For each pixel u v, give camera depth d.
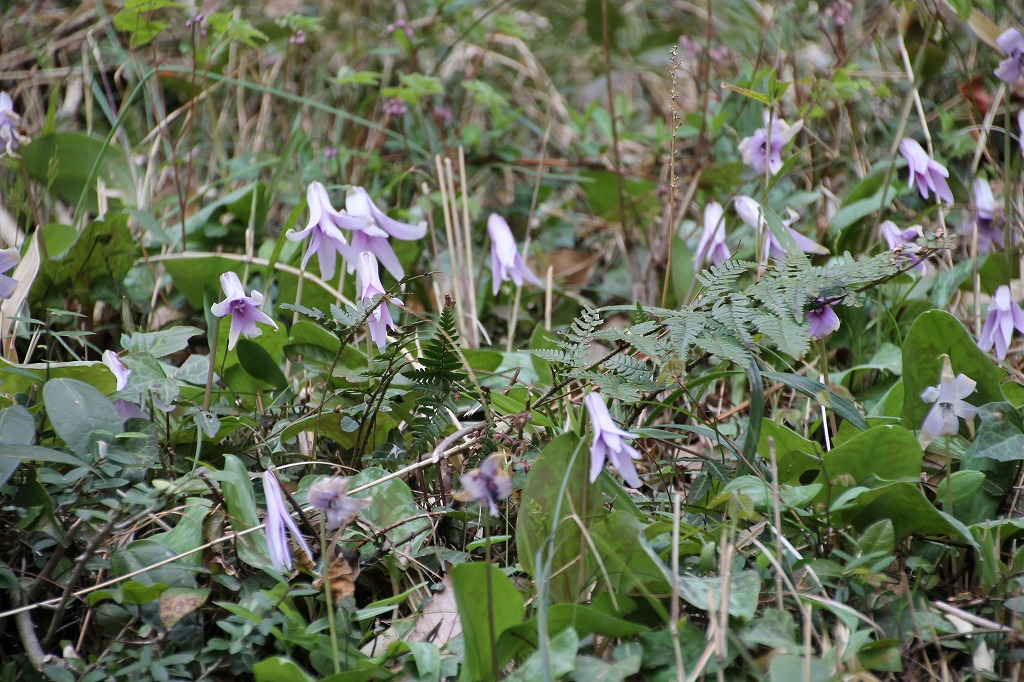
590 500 1.57
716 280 1.62
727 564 1.52
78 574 1.54
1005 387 1.69
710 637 1.53
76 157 1.93
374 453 1.67
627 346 1.68
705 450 1.73
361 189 1.68
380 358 1.64
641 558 1.55
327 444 1.72
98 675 1.52
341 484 1.51
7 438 1.56
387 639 1.56
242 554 1.56
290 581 1.56
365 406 1.67
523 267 1.74
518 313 1.93
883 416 1.69
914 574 1.59
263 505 1.61
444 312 1.61
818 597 1.55
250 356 1.67
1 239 1.86
